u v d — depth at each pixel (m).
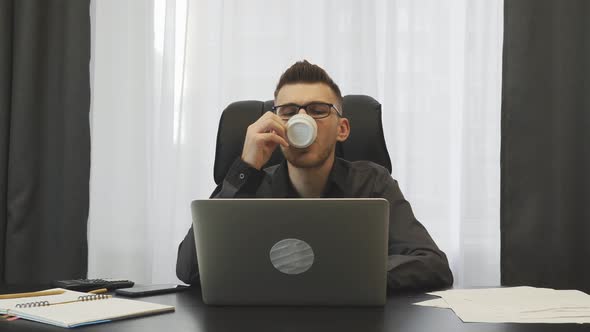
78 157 2.44
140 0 2.47
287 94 1.35
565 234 2.25
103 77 2.46
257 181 1.26
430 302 0.96
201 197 2.42
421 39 2.36
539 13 2.28
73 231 2.43
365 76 2.34
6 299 0.98
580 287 2.24
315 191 1.49
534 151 2.27
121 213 2.44
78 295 1.02
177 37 2.46
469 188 2.28
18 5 2.45
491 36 2.32
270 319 0.83
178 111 2.44
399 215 1.46
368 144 1.64
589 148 2.25
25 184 2.43
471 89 2.29
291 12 2.43
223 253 0.92
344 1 2.37
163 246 2.41
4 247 2.46
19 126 2.43
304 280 0.91
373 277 0.90
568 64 2.27
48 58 2.47
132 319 0.83
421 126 2.34
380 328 0.77
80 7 2.46
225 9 2.43
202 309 0.91
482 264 2.29
